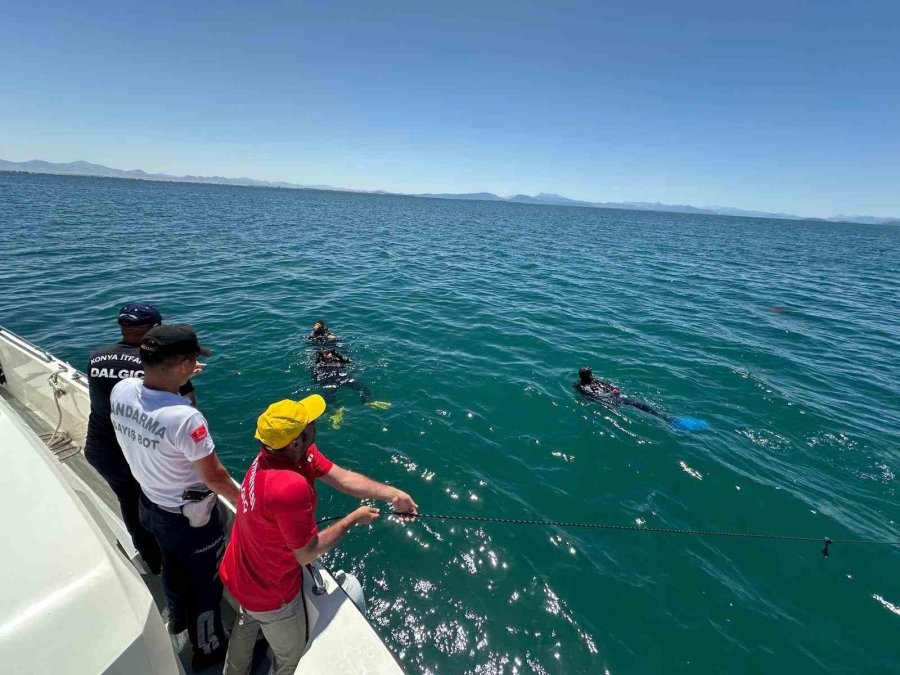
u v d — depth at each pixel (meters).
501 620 3.73
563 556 4.40
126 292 12.18
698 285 18.50
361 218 50.59
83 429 4.26
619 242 37.19
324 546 2.04
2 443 2.05
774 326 12.80
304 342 9.27
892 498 5.57
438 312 12.24
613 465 5.86
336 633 2.28
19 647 1.44
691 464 5.95
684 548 4.61
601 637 3.64
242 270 16.19
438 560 4.25
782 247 42.78
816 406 7.81
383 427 6.32
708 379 8.71
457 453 5.87
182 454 2.22
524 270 20.06
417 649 3.48
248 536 2.02
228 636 2.80
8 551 1.67
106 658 1.55
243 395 6.99
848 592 4.20
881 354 10.92
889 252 45.00
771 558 4.55
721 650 3.59
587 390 7.68
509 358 9.19
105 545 1.89
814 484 5.73
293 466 2.07
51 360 4.62
